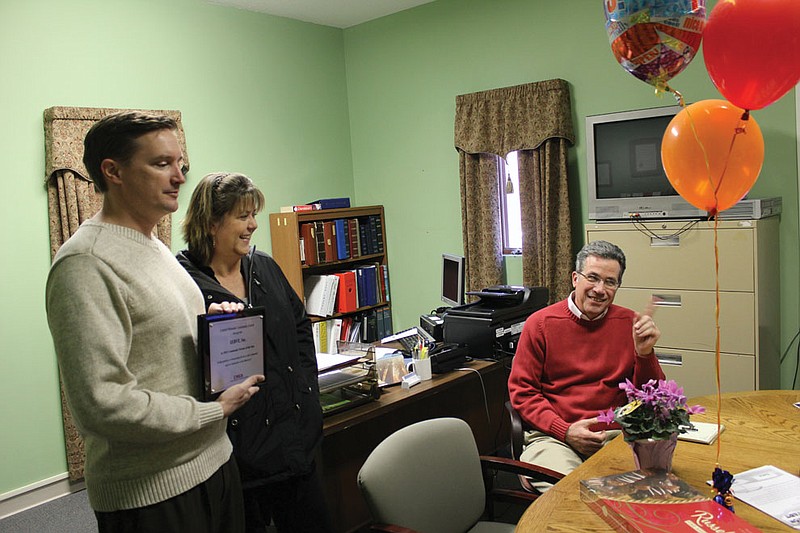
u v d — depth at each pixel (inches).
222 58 171.6
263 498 79.6
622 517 51.2
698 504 52.6
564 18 159.8
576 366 95.0
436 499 72.2
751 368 123.4
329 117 201.9
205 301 72.5
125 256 54.0
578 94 159.8
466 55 178.5
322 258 179.8
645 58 66.9
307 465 76.3
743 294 123.1
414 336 123.7
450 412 122.9
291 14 186.1
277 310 79.4
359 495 104.0
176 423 53.2
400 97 195.2
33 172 135.7
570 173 163.0
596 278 92.2
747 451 66.1
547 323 96.7
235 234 78.3
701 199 71.8
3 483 131.2
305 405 79.1
